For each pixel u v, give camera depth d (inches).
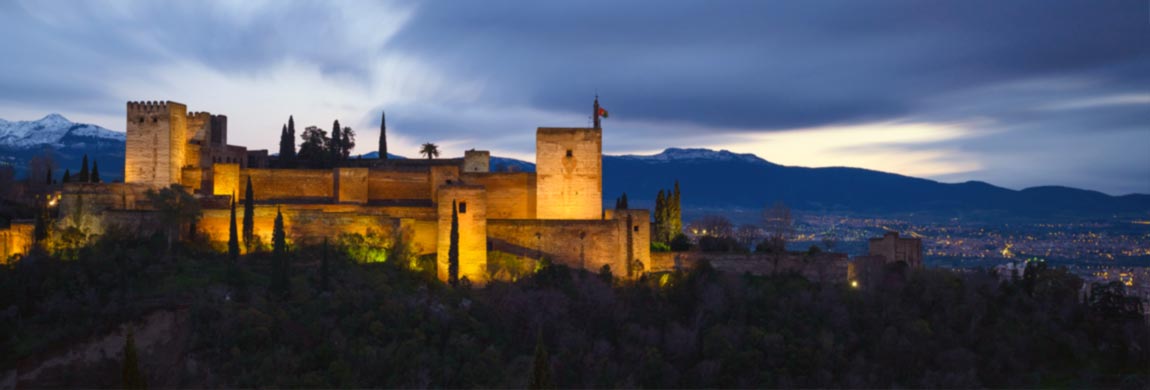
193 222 3811.5
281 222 3440.0
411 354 3174.2
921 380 3577.8
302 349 3134.8
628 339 3575.3
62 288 3304.6
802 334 3710.6
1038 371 3870.6
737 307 3806.6
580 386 3253.0
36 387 2977.4
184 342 3117.6
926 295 4165.8
